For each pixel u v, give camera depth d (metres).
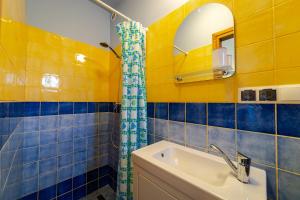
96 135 1.76
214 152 0.85
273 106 0.64
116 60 1.76
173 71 1.09
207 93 0.88
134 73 1.19
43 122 1.35
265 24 0.66
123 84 1.20
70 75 1.54
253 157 0.70
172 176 0.61
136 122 1.19
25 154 1.23
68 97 1.53
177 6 1.07
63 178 1.48
